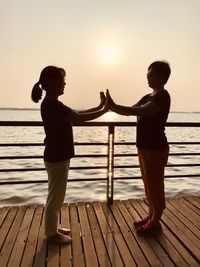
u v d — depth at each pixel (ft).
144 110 9.92
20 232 11.11
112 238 10.77
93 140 93.71
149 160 10.59
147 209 13.67
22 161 48.91
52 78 9.34
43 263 9.03
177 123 14.34
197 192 30.37
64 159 9.78
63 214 12.92
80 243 10.35
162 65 10.14
